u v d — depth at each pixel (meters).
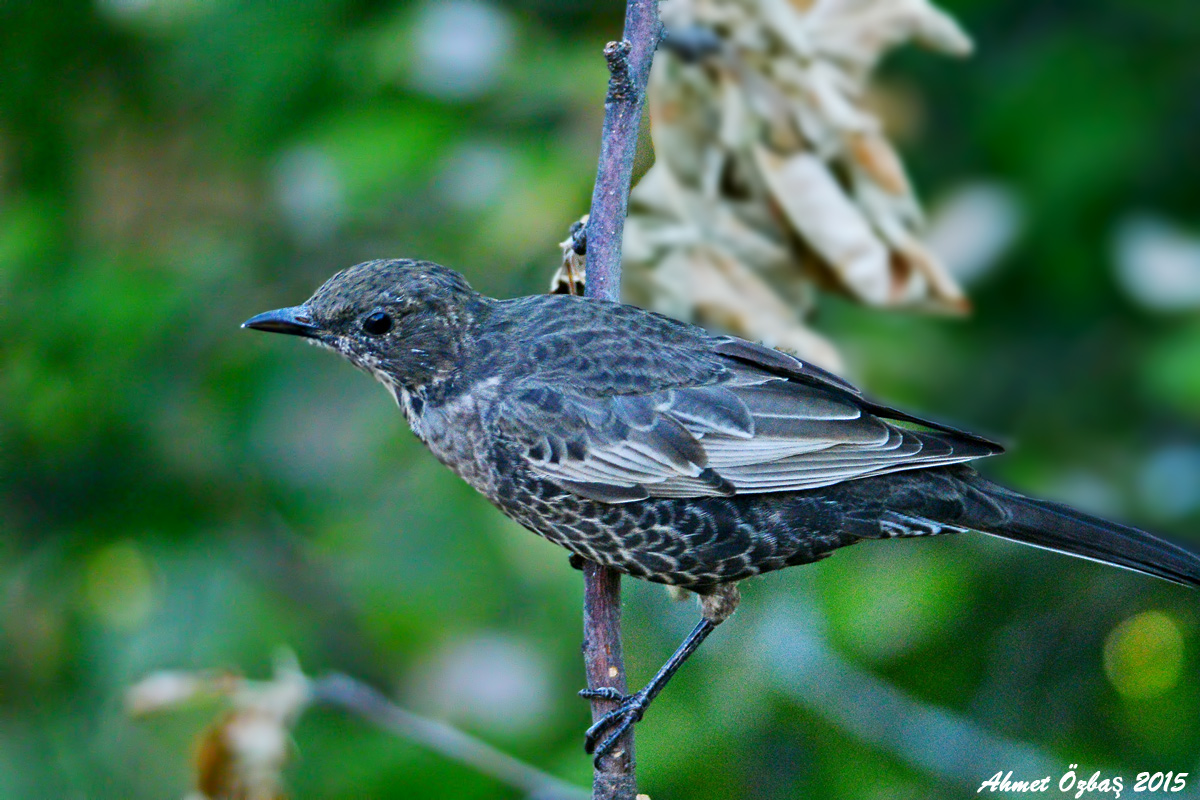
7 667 12.46
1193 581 8.67
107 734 12.14
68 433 11.73
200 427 11.88
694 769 10.77
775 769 10.84
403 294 8.76
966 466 9.03
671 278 10.17
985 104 11.43
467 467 8.83
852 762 10.88
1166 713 10.99
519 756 11.09
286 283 11.88
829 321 11.43
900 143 11.71
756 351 8.80
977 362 11.50
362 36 11.08
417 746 11.12
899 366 11.31
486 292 11.36
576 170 10.77
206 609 11.69
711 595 8.92
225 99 11.55
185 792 11.98
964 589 11.12
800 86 9.95
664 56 10.11
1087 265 11.10
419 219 11.28
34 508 12.59
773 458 8.58
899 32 10.09
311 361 11.89
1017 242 11.14
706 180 10.16
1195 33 11.12
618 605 8.54
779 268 10.18
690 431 8.54
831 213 9.91
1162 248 10.87
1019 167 11.18
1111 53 11.20
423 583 11.29
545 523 8.77
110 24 11.83
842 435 8.62
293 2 11.18
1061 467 11.33
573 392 8.59
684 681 10.97
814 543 8.78
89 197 12.17
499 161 10.74
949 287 9.94
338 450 11.87
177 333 11.62
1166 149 11.25
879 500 8.76
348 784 11.09
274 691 9.16
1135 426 11.34
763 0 9.90
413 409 8.98
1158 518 10.99
